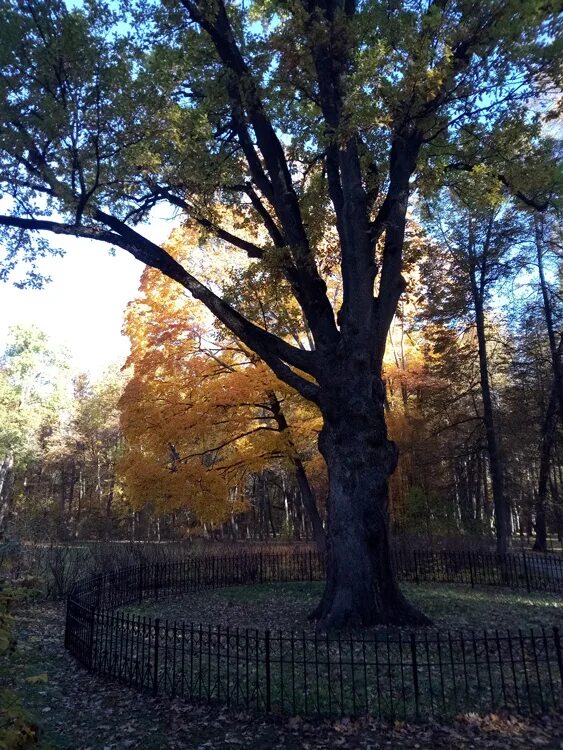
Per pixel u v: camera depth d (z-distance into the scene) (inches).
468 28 328.2
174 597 530.9
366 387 365.1
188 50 419.2
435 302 829.8
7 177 377.7
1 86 349.4
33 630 388.5
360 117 326.0
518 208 453.4
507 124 382.0
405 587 541.0
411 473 867.4
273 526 1697.8
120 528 1673.2
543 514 967.0
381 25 358.3
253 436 711.1
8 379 1761.8
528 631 326.3
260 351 402.0
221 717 215.6
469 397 1059.9
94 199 402.3
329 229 517.3
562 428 869.2
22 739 116.8
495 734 192.7
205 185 431.2
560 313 840.3
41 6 352.2
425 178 430.9
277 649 297.3
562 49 308.2
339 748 187.8
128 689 251.1
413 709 212.2
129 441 664.4
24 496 1819.6
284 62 391.9
